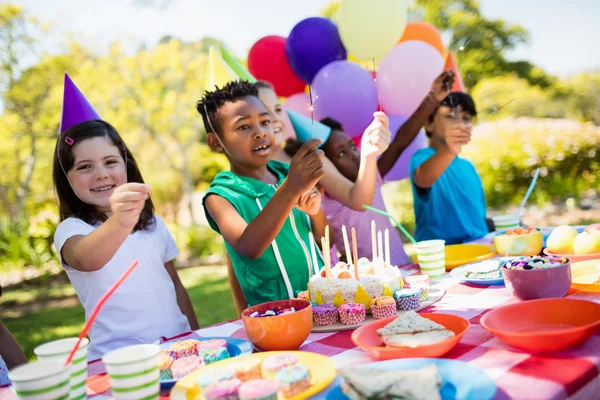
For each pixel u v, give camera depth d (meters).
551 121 7.54
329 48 2.93
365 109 2.88
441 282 1.83
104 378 1.28
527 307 1.25
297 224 2.05
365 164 2.21
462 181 2.89
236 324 1.66
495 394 0.94
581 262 1.64
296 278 1.94
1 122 7.29
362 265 1.72
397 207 7.52
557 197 6.96
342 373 0.98
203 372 1.16
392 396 0.94
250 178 2.05
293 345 1.30
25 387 0.99
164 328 1.92
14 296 6.59
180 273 7.13
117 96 7.78
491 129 7.40
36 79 7.35
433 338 1.16
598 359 1.04
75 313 5.76
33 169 7.50
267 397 0.95
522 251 1.94
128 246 1.96
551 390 0.94
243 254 1.78
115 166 1.92
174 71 8.00
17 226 7.31
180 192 8.45
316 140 1.63
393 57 2.89
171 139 8.25
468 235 2.78
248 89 2.06
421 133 3.26
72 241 1.80
